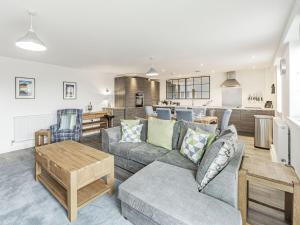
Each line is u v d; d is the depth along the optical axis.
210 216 1.26
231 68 5.89
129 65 5.12
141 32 2.61
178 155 2.37
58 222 1.71
